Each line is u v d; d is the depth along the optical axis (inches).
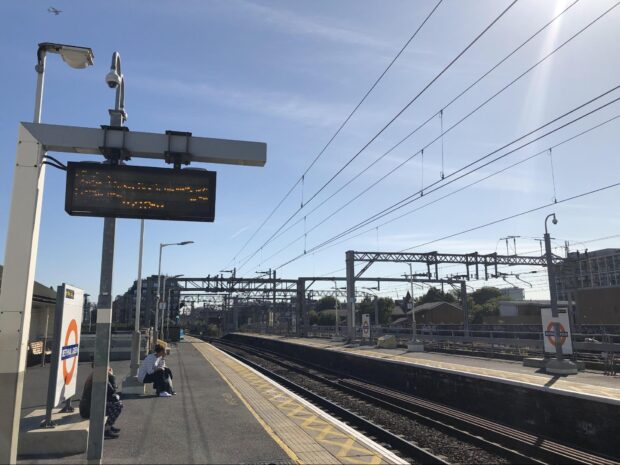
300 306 2689.5
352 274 1817.2
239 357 1595.7
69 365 370.9
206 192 307.0
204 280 2719.0
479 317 3238.2
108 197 293.6
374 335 2098.9
